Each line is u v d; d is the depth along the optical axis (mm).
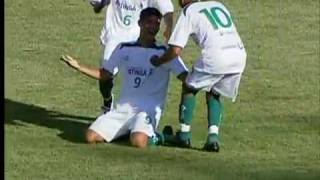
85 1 47406
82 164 22422
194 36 23859
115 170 22000
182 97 24234
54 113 28031
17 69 33812
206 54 23641
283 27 43625
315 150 24422
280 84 33031
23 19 43344
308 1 49250
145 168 22203
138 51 24391
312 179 21703
